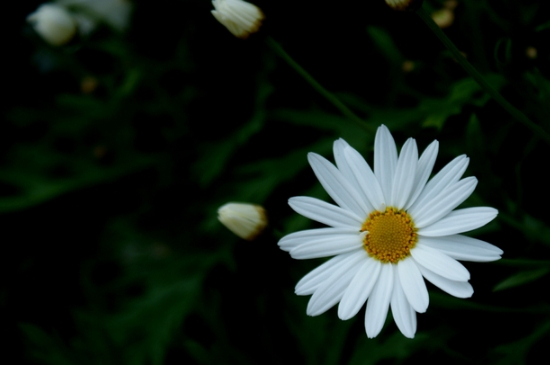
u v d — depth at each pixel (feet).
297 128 1.52
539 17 1.29
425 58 1.37
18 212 1.79
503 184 1.27
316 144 1.43
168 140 1.63
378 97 1.44
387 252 1.12
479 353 1.24
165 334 1.49
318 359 1.39
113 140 1.72
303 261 1.42
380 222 1.12
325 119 1.44
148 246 1.69
